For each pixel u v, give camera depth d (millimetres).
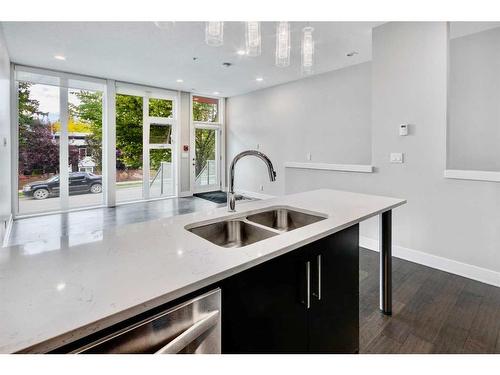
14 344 557
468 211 2740
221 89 7000
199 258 989
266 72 5422
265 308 1093
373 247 3510
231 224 1656
